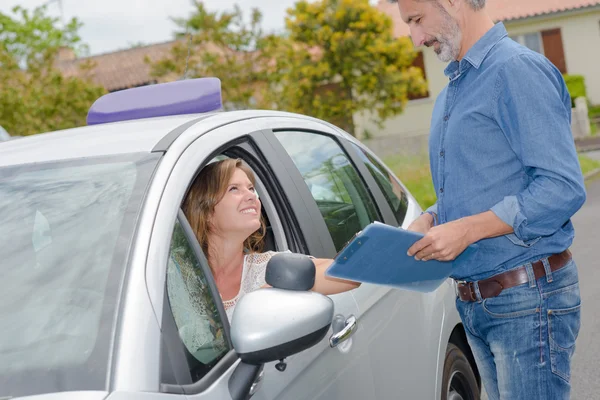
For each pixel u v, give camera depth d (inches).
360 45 810.8
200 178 89.6
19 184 81.5
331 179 116.9
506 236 95.2
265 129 104.3
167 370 62.9
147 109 114.7
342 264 78.9
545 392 97.0
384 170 142.0
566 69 1017.5
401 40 830.5
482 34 96.9
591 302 251.0
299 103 852.0
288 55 836.6
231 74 823.7
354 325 95.9
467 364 135.2
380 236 77.7
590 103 1006.4
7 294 69.8
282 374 79.7
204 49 837.2
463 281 101.3
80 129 99.1
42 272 70.5
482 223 89.2
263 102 858.1
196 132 87.0
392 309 110.5
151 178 75.7
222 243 91.2
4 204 79.2
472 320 101.6
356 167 128.2
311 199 104.7
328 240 103.7
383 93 853.8
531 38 1023.0
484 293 98.1
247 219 89.4
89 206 74.9
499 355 98.9
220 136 90.2
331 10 821.2
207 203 88.7
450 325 128.0
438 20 96.3
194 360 67.6
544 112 89.6
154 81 1141.1
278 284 72.6
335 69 830.5
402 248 82.8
